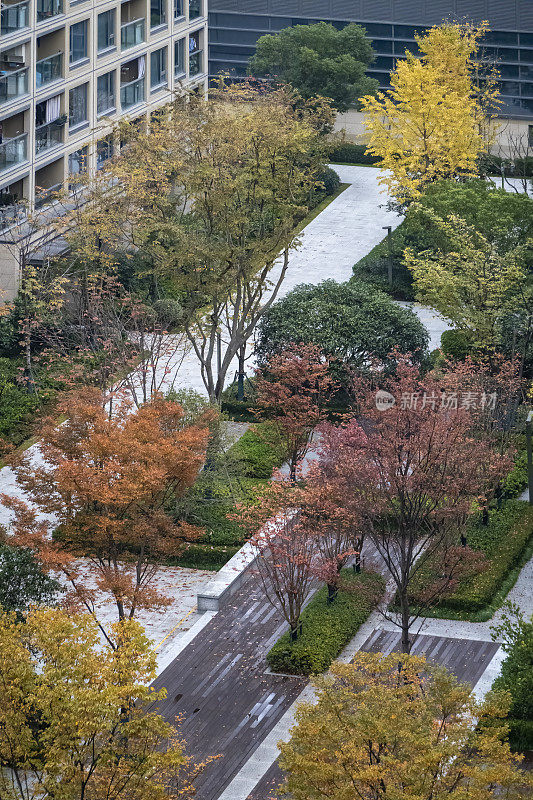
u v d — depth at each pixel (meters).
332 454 32.16
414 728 19.42
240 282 40.97
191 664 30.36
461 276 43.56
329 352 44.22
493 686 27.77
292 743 20.16
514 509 37.53
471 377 36.06
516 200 45.84
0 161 51.22
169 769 22.36
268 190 40.12
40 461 40.81
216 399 41.19
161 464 28.20
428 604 29.39
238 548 35.84
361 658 21.77
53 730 19.42
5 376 45.59
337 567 30.69
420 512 29.70
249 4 81.88
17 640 21.05
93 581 34.19
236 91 42.66
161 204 42.50
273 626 32.06
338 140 45.38
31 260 50.78
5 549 29.97
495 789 22.98
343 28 78.25
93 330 46.16
